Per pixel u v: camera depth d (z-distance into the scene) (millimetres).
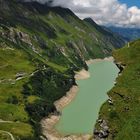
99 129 191375
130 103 193500
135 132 173250
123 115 189000
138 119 180250
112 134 184750
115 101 198500
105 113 194625
